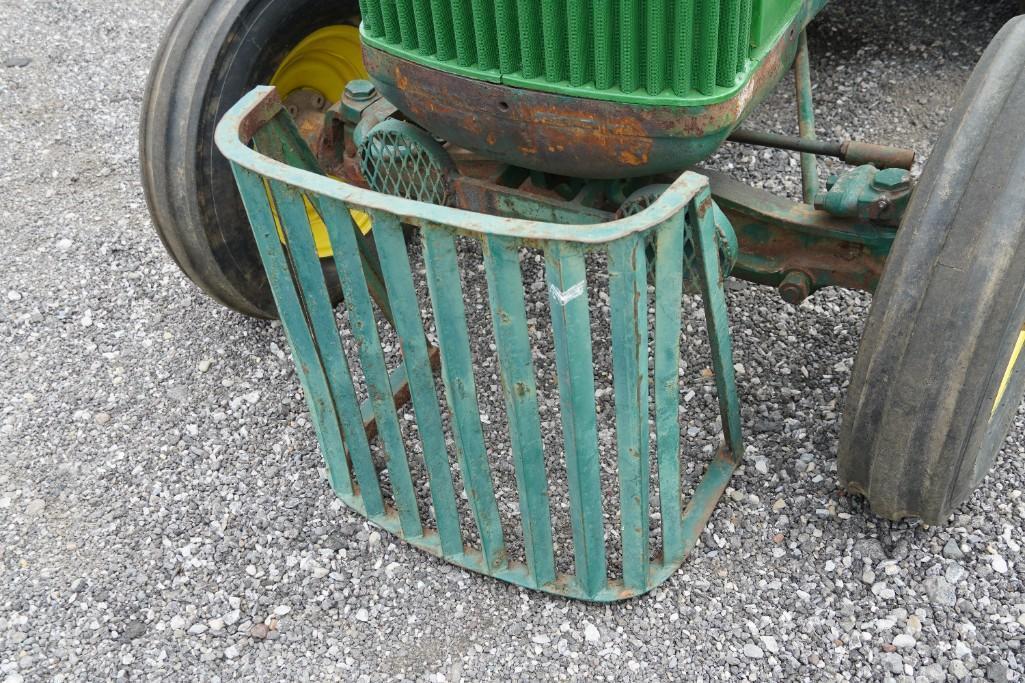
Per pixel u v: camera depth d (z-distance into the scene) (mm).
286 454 2973
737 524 2631
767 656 2355
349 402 2475
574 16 2139
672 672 2342
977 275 2033
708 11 2055
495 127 2432
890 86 4230
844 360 3051
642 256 1900
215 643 2500
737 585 2506
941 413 2146
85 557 2725
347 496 2785
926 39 4473
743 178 3791
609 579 2527
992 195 2025
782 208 2725
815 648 2359
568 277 1878
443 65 2385
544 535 2402
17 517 2842
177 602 2596
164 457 2988
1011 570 2463
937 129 3994
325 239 3381
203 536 2752
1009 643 2318
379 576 2621
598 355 3172
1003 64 2131
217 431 3062
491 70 2334
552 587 2502
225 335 3391
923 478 2275
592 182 2756
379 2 2414
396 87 2539
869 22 4609
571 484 2248
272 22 2975
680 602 2480
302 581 2625
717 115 2211
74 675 2443
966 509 2611
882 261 2646
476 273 3500
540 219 2766
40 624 2564
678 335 2117
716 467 2729
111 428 3098
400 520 2635
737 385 3004
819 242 2721
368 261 2830
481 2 2223
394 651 2451
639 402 2090
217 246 3010
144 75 4906
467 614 2516
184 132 2840
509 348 2045
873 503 2434
